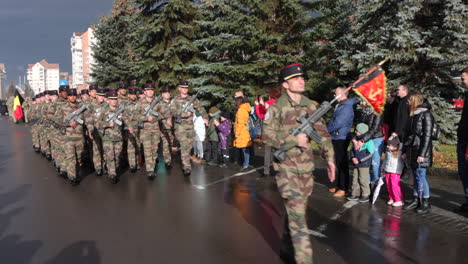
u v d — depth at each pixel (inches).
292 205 132.3
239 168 349.4
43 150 442.6
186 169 313.7
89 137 357.4
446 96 451.5
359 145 223.3
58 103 291.6
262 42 492.4
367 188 226.7
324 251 153.6
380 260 144.9
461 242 162.6
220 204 227.0
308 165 133.7
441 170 285.9
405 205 214.5
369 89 148.9
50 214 209.9
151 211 213.5
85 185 285.6
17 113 1010.1
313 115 131.5
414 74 412.5
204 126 396.8
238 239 168.9
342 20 538.6
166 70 657.0
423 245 159.5
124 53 1023.0
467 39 363.6
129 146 338.0
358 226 183.9
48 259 149.7
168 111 322.0
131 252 155.7
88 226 188.7
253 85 516.7
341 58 485.1
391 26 389.4
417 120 204.5
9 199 244.7
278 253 152.6
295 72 132.7
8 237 174.4
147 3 654.5
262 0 482.6
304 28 498.6
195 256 150.9
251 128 350.6
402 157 215.0
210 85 554.3
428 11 393.7
